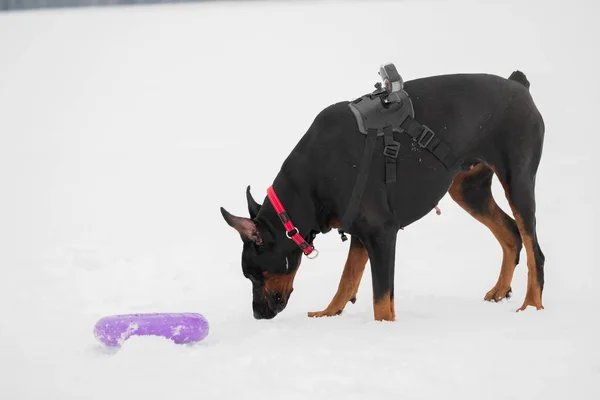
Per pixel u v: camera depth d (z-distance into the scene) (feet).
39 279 23.90
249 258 18.37
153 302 21.36
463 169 19.29
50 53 94.68
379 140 18.16
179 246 28.30
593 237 26.00
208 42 94.12
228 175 39.88
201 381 14.20
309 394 13.38
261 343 16.42
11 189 39.70
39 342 17.48
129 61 86.69
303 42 87.15
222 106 60.54
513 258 20.36
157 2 167.73
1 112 64.34
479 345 15.80
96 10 143.13
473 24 83.35
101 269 25.27
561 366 14.37
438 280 22.77
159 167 42.91
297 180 18.39
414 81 19.30
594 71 57.11
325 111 18.81
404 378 13.98
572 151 38.42
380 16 97.50
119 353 15.65
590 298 19.93
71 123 58.95
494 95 19.04
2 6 162.71
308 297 21.81
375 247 18.11
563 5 86.69
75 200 36.81
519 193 19.08
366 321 18.28
